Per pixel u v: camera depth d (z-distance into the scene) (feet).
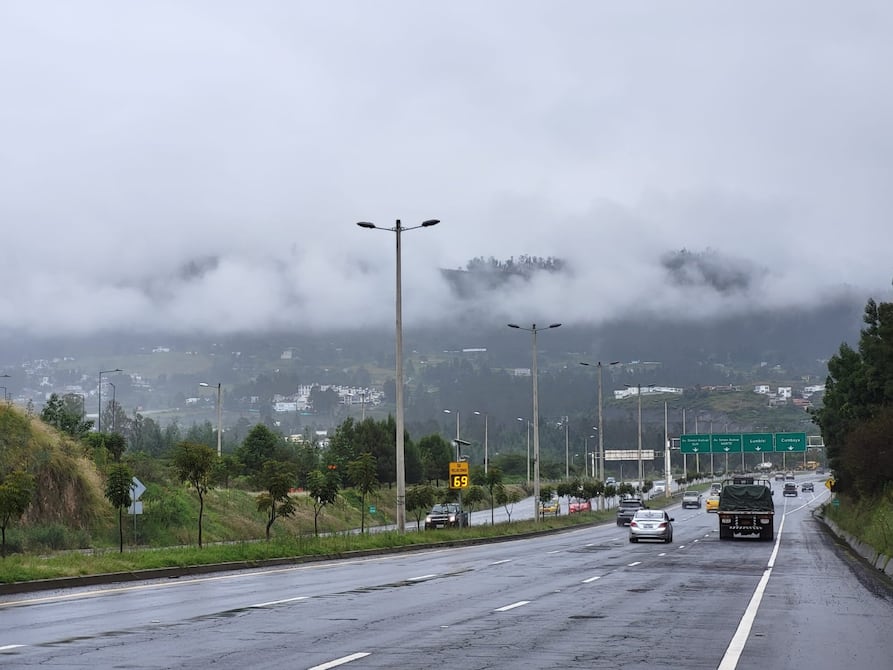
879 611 64.64
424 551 143.13
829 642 50.31
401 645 47.57
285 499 138.92
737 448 402.52
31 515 154.61
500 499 265.13
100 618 58.29
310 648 46.39
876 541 121.29
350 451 336.70
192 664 41.50
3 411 160.76
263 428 312.09
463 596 73.05
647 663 42.83
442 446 428.15
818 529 221.87
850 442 218.18
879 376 223.10
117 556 99.25
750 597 73.36
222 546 120.16
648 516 169.48
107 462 187.32
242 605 65.98
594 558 123.54
